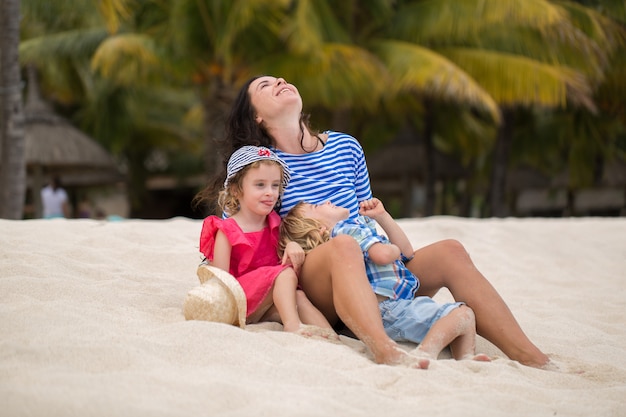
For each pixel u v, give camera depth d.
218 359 3.29
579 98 17.70
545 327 4.86
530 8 15.86
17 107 11.96
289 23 16.12
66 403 2.61
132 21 18.83
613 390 3.29
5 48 11.80
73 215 30.48
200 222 8.16
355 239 4.00
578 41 17.20
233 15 16.02
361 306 3.61
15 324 3.63
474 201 41.88
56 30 22.97
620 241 8.89
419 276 4.15
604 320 5.28
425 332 3.81
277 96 4.38
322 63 16.06
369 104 19.34
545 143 26.64
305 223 4.20
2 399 2.63
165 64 17.70
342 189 4.44
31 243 5.62
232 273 4.25
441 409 2.86
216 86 18.27
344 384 3.12
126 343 3.34
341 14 19.00
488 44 18.38
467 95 16.12
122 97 26.67
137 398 2.73
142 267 5.61
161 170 33.12
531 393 3.19
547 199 31.36
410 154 26.11
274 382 3.07
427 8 17.81
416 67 16.53
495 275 6.72
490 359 3.66
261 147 4.26
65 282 4.52
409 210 26.88
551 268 7.35
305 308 4.00
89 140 24.53
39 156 22.64
